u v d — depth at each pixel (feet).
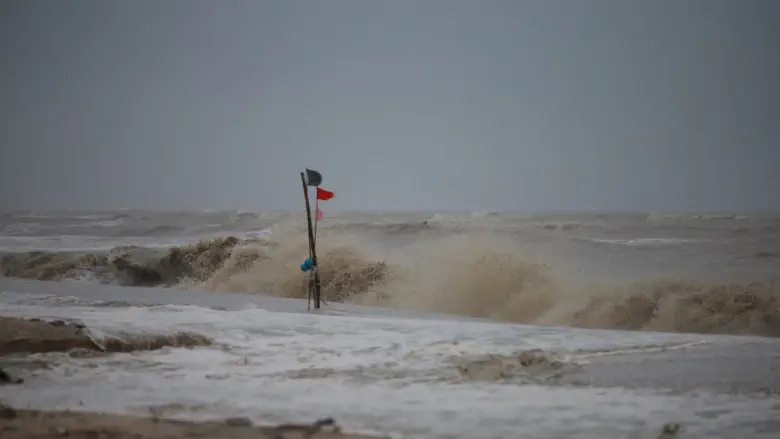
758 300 252.83
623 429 90.33
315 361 132.05
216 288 333.83
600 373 124.06
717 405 102.58
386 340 155.22
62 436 81.82
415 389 111.34
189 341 148.97
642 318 251.19
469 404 102.01
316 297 221.87
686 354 141.90
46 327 145.59
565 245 572.10
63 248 544.62
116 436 82.38
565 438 86.43
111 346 140.97
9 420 90.02
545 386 114.62
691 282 279.90
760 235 632.79
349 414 95.86
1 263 433.07
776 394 110.22
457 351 141.28
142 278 396.78
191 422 90.07
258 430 86.89
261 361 131.85
